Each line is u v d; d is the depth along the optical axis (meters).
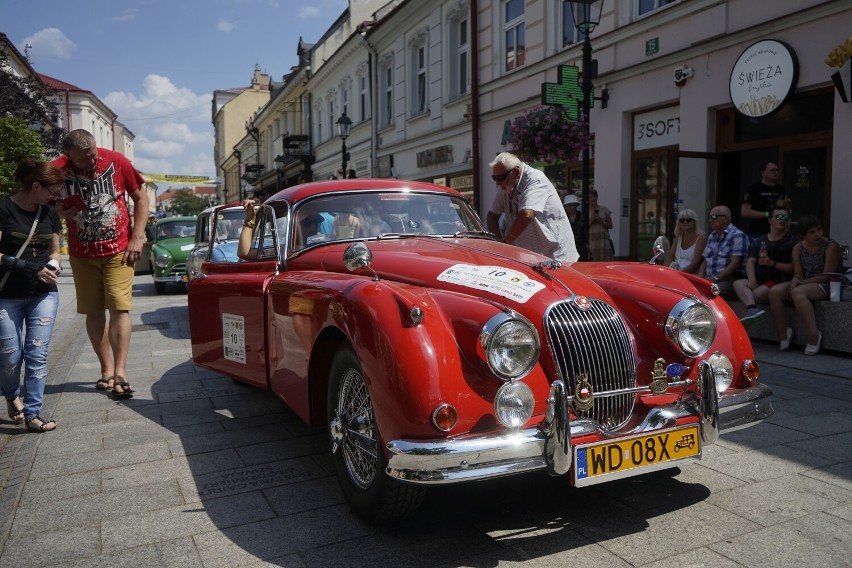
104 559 2.80
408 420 2.64
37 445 4.25
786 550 2.78
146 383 5.94
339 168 26.38
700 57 9.25
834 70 7.46
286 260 4.29
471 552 2.82
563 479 3.58
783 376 5.50
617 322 3.13
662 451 2.93
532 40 13.16
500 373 2.66
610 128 11.18
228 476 3.71
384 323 2.80
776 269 6.69
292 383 3.78
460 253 3.66
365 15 26.28
